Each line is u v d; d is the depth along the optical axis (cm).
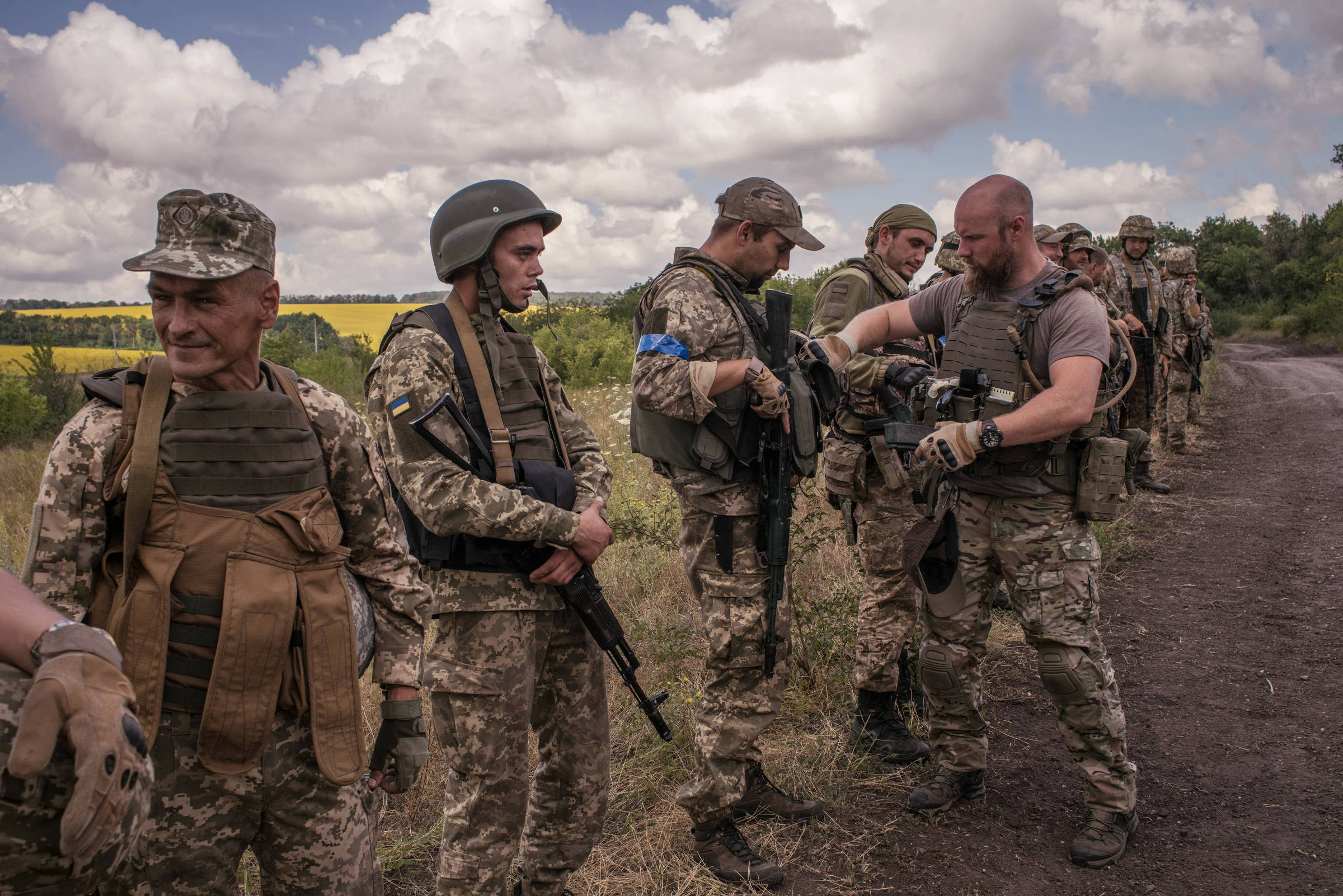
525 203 208
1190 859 269
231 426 147
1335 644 428
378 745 169
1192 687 392
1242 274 5250
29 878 100
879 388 317
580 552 203
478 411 200
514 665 202
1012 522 270
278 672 147
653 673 373
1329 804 292
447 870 206
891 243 344
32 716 98
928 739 339
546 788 227
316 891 158
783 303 252
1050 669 268
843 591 386
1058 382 251
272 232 153
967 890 257
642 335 251
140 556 144
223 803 149
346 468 165
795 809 292
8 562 542
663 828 281
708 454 245
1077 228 550
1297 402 1405
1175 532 649
